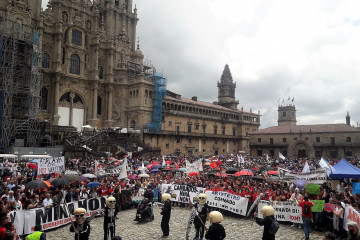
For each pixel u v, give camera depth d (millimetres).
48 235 17266
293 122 137000
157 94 82938
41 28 68375
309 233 17344
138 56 91062
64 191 21922
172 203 26719
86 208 21109
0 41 55875
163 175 33906
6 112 56406
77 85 76375
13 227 11500
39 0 70625
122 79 83500
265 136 112875
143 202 20750
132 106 82375
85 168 37969
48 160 24406
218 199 22609
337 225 16344
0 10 62469
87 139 59344
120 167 27812
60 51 71812
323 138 101438
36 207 18422
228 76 135625
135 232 17906
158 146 83438
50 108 70812
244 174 30453
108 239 16438
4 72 56312
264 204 20219
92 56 79812
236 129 118438
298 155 105938
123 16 89938
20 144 52156
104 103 81812
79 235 12430
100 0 90000
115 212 16203
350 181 27062
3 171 29875
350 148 96500
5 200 16703
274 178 30422
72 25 75562
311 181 22562
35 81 61906
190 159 65125
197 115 99188
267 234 11227
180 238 16625
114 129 63875
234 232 17906
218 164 49906
